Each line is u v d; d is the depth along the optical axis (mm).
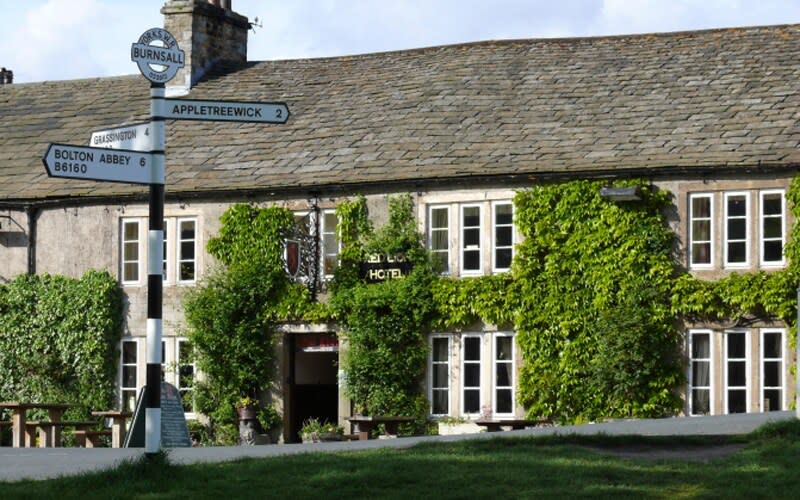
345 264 32938
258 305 33781
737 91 32438
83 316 35219
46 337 35562
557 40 36500
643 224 30359
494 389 31531
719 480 14680
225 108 15766
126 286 35188
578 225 30844
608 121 32531
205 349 33781
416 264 32281
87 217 35531
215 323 33562
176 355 34531
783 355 29297
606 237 30547
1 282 36156
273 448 20844
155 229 15219
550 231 31094
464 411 31812
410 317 32156
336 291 32875
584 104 33500
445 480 14773
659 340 30078
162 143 15328
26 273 35906
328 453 17266
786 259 29422
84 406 35000
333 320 33094
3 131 39000
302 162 34156
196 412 33969
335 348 33438
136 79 40125
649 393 30062
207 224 34375
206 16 38969
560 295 30891
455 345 31984
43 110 39719
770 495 13898
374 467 15570
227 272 33969
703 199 30141
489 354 31609
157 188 15258
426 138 33656
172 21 38875
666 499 13852
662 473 15188
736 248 29844
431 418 32062
